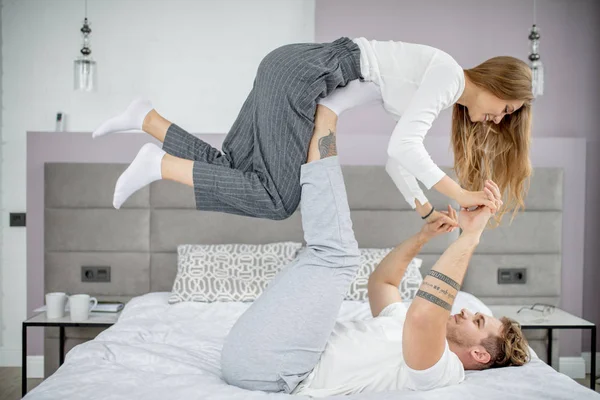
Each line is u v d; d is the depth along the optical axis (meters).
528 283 3.88
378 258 3.57
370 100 2.01
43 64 4.01
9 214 4.04
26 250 4.02
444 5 3.98
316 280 1.84
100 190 3.81
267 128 1.89
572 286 4.01
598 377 4.07
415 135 1.86
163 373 2.05
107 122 2.10
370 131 4.00
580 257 3.99
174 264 3.84
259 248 3.61
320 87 1.88
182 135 2.08
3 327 4.07
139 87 4.02
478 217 1.83
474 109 2.03
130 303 3.42
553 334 3.75
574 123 4.09
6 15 3.99
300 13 4.01
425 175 1.86
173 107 4.04
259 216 1.97
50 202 3.81
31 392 1.86
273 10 4.00
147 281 3.84
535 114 4.08
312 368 1.88
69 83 4.02
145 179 1.94
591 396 1.79
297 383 1.86
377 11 3.96
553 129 4.08
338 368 1.88
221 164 2.04
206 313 3.17
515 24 4.02
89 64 3.76
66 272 3.82
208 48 4.02
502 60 1.98
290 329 1.81
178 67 4.02
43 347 4.04
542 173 3.87
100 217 3.82
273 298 1.84
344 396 1.76
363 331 1.97
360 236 3.82
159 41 4.01
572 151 3.95
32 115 4.03
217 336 2.68
